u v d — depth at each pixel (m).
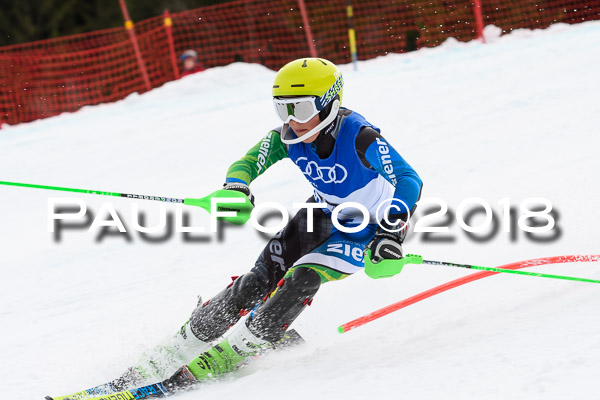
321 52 41.31
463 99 18.69
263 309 6.05
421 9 38.66
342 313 7.51
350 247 6.47
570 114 15.16
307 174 6.62
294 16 41.66
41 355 7.43
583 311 5.93
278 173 14.20
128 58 33.41
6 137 23.19
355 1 41.16
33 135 22.80
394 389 5.10
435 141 14.90
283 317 6.05
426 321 6.61
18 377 6.89
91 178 16.22
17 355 7.51
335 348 6.33
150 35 34.81
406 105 18.97
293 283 6.07
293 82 6.07
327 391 5.31
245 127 19.48
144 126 21.59
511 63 23.31
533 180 11.18
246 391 5.66
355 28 41.00
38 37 50.78
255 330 6.04
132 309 8.54
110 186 15.29
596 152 12.10
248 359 6.27
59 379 6.77
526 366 5.00
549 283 7.02
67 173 16.97
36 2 50.50
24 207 14.20
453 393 4.82
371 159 6.18
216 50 41.50
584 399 4.39
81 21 52.66
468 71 23.05
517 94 18.23
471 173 12.31
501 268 6.65
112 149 19.00
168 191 14.27
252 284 6.47
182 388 5.96
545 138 13.66
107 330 7.95
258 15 41.69
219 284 9.05
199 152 17.47
